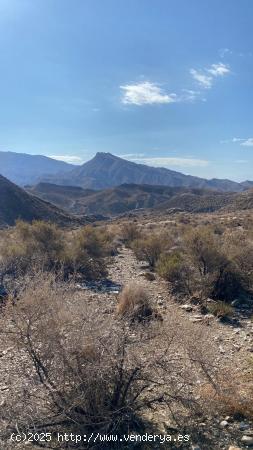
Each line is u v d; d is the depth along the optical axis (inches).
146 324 258.4
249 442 224.1
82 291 568.7
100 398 228.2
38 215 3929.6
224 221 1878.7
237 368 324.8
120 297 486.3
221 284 603.5
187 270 645.3
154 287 663.8
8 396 236.2
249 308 548.4
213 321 470.6
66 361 223.9
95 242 920.3
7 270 620.7
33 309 229.6
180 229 1481.3
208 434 232.2
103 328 235.8
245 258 617.6
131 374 234.1
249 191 5054.1
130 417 233.9
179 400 244.5
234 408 254.4
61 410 223.5
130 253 1155.3
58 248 812.6
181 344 264.5
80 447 213.8
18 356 271.9
